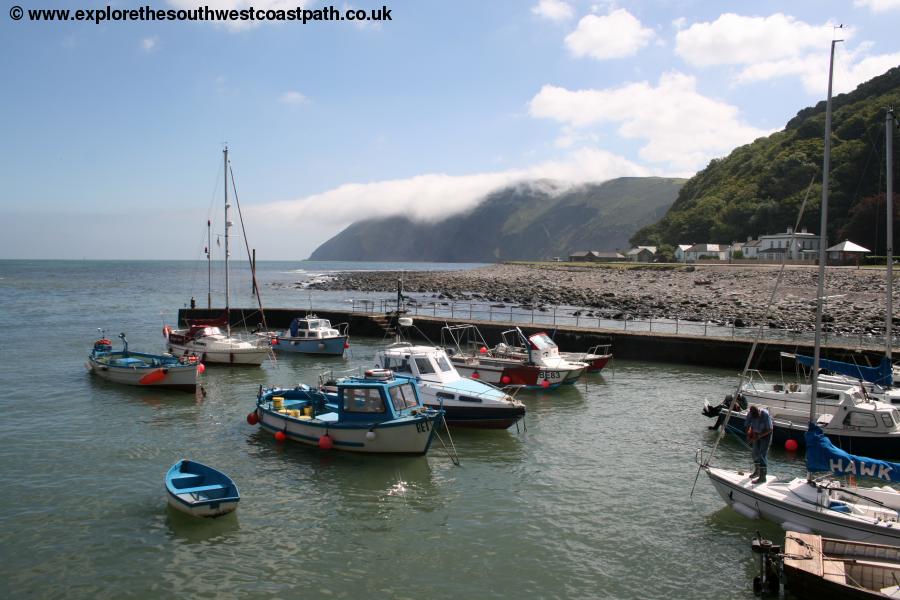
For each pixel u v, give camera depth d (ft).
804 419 77.00
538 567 47.98
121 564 47.37
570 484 64.85
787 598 43.68
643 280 321.52
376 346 162.20
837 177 377.09
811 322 172.65
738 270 318.24
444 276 479.41
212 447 75.25
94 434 79.30
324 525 54.85
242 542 51.37
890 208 78.54
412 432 70.23
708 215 503.20
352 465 70.03
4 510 56.18
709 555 49.90
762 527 54.44
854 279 244.01
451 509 58.54
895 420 70.85
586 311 220.23
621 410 95.55
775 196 449.48
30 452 71.92
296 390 86.99
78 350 141.18
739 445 77.87
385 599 43.39
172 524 54.13
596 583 45.80
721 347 131.64
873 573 41.37
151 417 88.02
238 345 129.90
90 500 58.75
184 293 335.47
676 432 83.66
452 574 46.85
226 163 152.46
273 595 43.65
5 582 44.55
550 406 98.07
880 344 132.16
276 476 66.39
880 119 358.84
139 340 159.22
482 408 82.38
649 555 49.90
